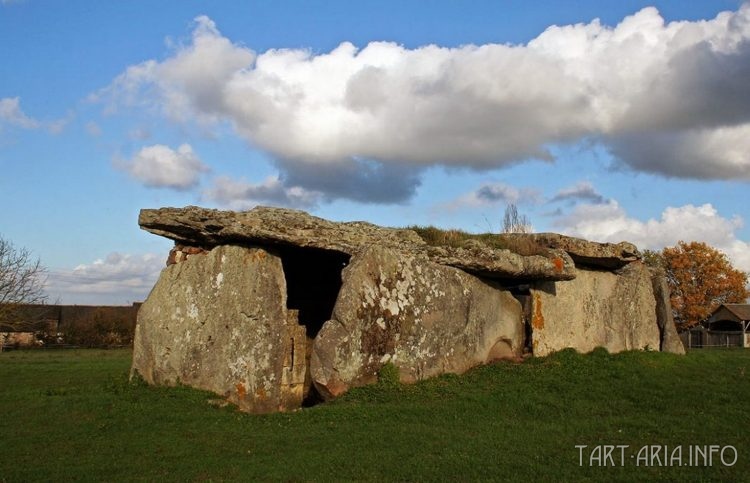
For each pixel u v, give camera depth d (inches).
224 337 660.1
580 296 843.4
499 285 785.6
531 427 530.3
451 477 408.8
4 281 1710.1
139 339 692.7
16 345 1946.4
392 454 454.0
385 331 663.1
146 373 681.0
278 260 681.0
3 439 499.8
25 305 1868.8
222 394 644.1
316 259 794.2
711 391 638.5
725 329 2493.8
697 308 2400.3
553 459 444.1
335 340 631.2
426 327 692.1
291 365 671.8
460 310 724.0
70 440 497.7
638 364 742.5
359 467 426.0
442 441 485.4
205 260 688.4
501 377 687.7
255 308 661.9
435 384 660.7
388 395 626.5
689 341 2217.0
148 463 440.8
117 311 2191.2
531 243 799.1
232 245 684.1
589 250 826.8
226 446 483.2
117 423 546.3
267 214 676.7
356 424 541.3
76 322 2138.3
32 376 890.7
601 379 681.0
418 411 575.8
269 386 644.1
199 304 676.7
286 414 583.2
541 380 673.0
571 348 794.2
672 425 532.1
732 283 2432.3
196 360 663.1
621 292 888.3
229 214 666.2
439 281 714.8
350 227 715.4
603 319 861.2
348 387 635.5
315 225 688.4
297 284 866.1
